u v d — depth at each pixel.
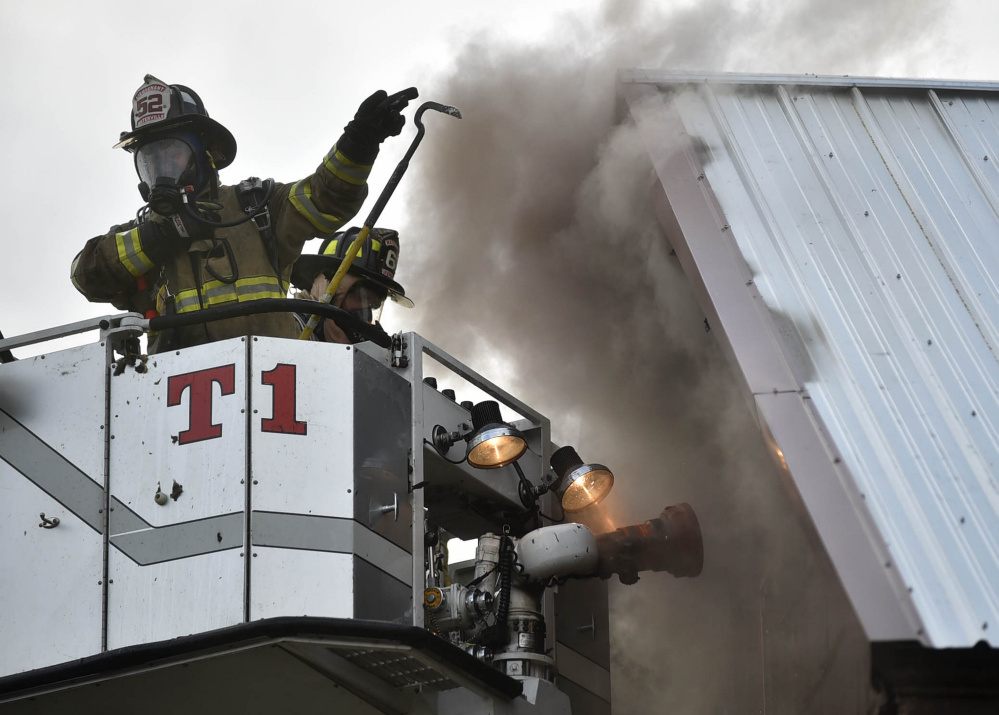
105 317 13.34
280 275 14.39
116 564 12.45
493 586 14.70
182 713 13.19
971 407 12.84
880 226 15.26
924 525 11.44
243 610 11.91
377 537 12.78
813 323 13.67
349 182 13.99
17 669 12.28
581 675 17.02
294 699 13.03
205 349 12.93
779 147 16.23
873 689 11.52
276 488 12.38
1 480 13.02
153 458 12.71
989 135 17.09
